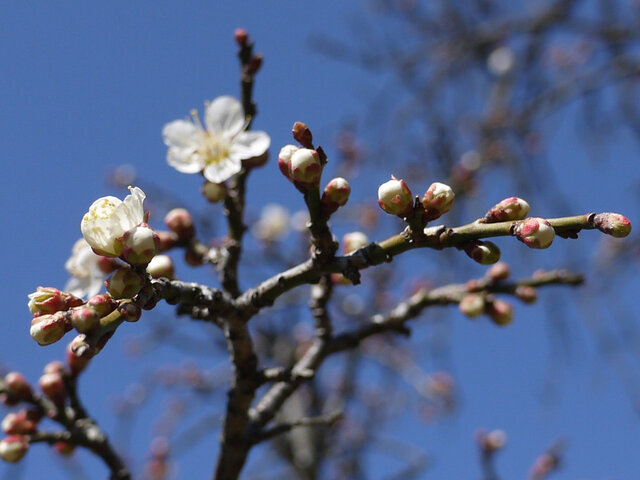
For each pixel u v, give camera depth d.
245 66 0.63
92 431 0.64
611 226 0.54
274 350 1.00
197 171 0.62
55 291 0.55
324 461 0.94
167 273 0.60
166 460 1.07
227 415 0.61
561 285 0.65
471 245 0.55
